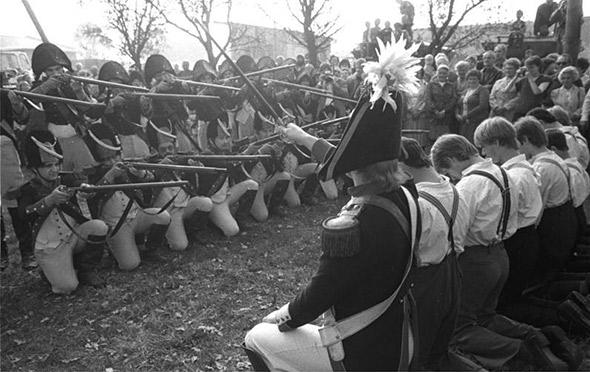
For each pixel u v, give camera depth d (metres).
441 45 13.46
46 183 4.29
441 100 8.51
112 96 5.50
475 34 14.99
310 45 13.34
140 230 4.92
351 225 1.75
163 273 4.75
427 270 2.19
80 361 3.43
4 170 4.35
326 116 8.02
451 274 2.31
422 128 8.62
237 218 6.04
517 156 3.40
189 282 4.58
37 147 4.23
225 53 2.63
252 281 4.61
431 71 9.27
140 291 4.37
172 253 5.23
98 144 4.93
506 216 2.99
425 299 2.17
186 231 5.48
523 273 3.48
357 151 1.76
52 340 3.68
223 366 3.37
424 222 2.12
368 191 1.81
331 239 1.74
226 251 5.34
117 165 4.49
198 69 6.50
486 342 3.05
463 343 3.09
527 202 3.33
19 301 4.23
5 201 4.79
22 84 6.64
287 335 2.07
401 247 1.81
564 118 5.19
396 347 1.86
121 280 4.59
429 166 2.55
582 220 4.46
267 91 6.69
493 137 3.39
